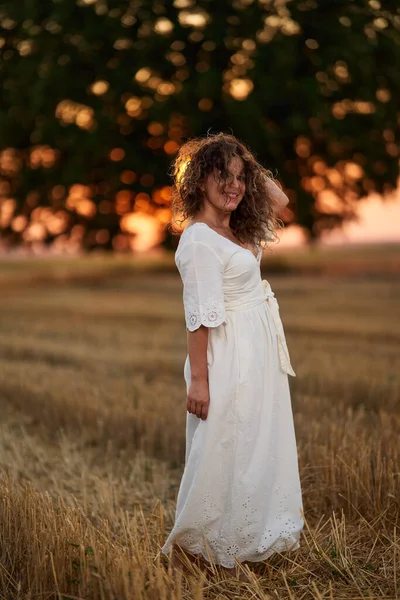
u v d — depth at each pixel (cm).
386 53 1570
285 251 4128
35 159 1859
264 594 285
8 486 346
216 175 296
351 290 1886
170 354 873
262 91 1523
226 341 294
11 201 1977
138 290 2102
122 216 1945
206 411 291
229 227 315
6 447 520
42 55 1620
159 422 534
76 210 1934
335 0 1577
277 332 308
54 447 532
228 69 1620
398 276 2492
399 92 1634
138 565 267
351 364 757
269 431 299
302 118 1527
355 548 330
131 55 1623
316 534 345
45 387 657
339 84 1599
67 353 884
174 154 1731
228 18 1606
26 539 297
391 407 593
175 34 1603
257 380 295
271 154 1680
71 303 1655
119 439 534
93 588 264
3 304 1644
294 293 1812
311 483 402
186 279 291
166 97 1602
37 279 2766
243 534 294
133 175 1783
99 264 3450
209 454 290
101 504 390
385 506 363
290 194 1783
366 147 1691
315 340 962
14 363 828
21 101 1631
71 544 281
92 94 1647
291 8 1584
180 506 301
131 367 792
